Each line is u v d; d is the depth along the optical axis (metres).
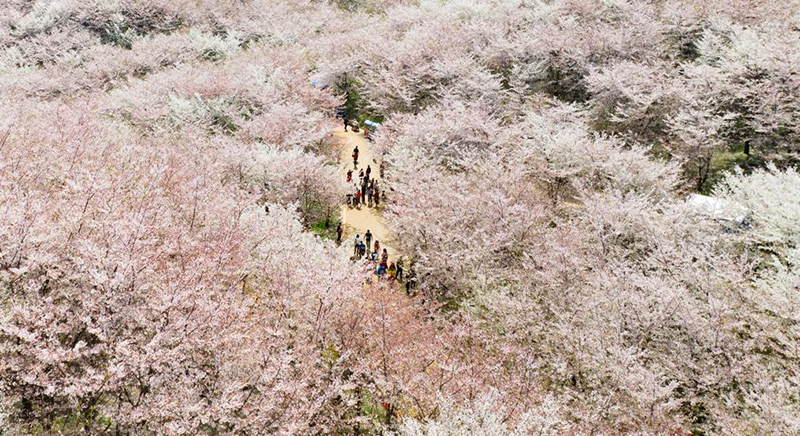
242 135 32.44
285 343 13.98
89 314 12.01
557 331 16.52
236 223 19.03
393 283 22.16
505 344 16.44
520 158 27.42
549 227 24.17
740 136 30.50
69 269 13.07
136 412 10.88
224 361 12.73
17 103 29.80
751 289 16.66
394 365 15.29
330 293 15.97
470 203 23.41
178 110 33.25
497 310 17.64
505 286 19.56
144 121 33.72
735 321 16.12
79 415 11.42
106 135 26.66
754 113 29.92
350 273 17.98
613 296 17.02
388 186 29.80
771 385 13.67
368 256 24.00
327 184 28.09
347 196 30.80
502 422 12.07
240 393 12.22
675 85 31.75
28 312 11.09
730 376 14.63
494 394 12.41
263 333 14.76
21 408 11.19
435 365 16.00
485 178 25.92
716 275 17.73
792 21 36.00
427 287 21.09
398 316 17.30
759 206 20.19
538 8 46.78
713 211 21.09
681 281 18.34
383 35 50.47
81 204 15.62
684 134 28.77
